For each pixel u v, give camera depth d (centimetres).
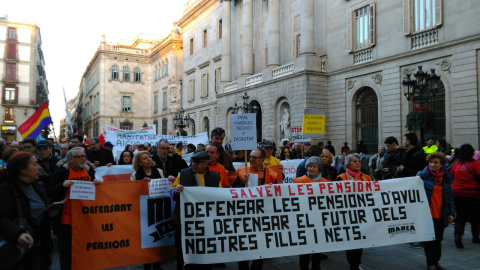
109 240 564
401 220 614
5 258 377
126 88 6209
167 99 5425
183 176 568
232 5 3584
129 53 6222
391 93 2011
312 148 768
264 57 3131
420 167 779
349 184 605
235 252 539
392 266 667
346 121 2325
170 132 5206
